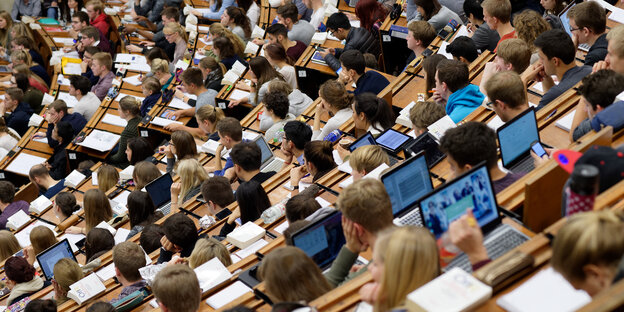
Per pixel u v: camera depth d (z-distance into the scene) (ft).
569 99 25.59
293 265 15.81
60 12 81.56
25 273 30.09
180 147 38.68
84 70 61.31
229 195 29.99
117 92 53.01
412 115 27.78
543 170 17.29
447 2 44.19
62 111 50.29
